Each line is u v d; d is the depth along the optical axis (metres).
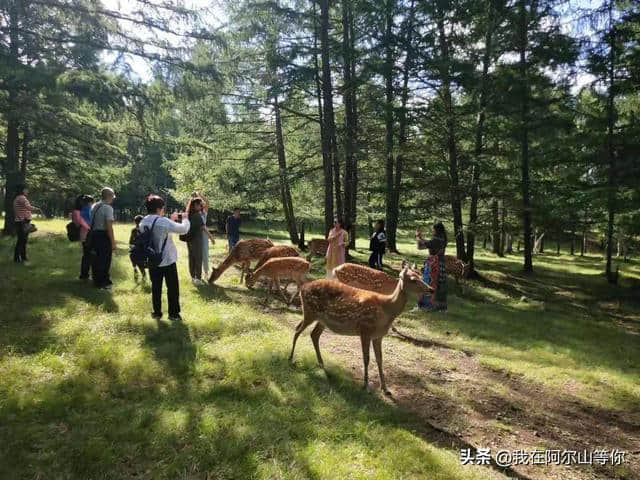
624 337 9.01
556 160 16.73
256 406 4.36
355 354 6.32
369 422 4.22
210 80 12.59
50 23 11.72
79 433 3.66
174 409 4.18
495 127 15.31
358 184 22.95
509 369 6.35
